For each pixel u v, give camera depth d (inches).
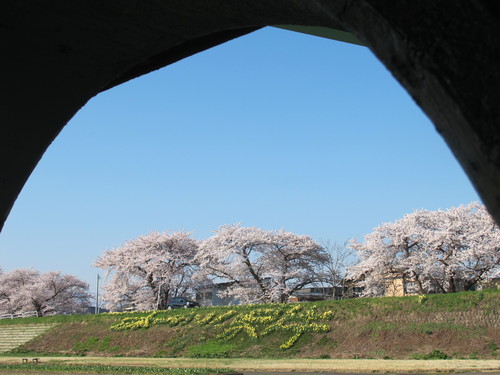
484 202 48.6
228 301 1903.3
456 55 47.2
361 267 1419.8
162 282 1625.2
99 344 1217.4
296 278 1523.1
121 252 1701.5
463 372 583.8
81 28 101.9
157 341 1150.3
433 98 50.1
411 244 1352.1
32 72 110.2
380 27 52.5
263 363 794.8
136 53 109.0
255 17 85.4
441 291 1416.1
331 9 58.4
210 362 840.3
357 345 936.9
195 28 99.1
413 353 864.9
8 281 2031.3
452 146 50.7
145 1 92.4
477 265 1272.1
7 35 103.1
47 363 874.1
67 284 1993.1
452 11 48.1
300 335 1008.9
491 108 45.2
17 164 114.9
